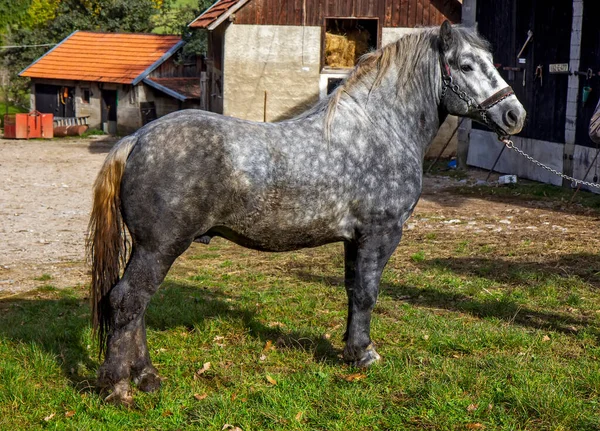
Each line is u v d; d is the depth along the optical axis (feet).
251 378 17.38
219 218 15.71
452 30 17.56
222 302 23.56
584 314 23.08
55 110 108.68
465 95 17.87
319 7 69.56
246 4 69.67
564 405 15.61
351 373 17.75
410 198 17.35
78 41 113.39
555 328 21.65
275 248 16.69
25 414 15.40
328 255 31.35
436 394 16.17
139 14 128.47
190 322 21.58
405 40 17.83
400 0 69.15
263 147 15.75
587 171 45.34
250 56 70.74
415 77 17.67
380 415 15.46
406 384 16.98
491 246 32.71
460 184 54.13
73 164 66.74
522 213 41.55
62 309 23.09
